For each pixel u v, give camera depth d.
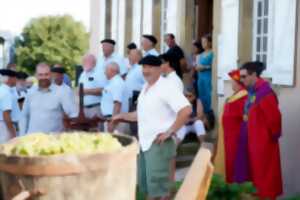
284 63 7.32
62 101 6.48
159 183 5.35
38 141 2.46
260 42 8.09
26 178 2.16
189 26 10.80
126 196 2.35
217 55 9.23
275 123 6.02
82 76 8.64
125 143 2.62
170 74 6.47
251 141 6.07
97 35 16.19
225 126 6.52
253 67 6.15
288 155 7.17
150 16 12.20
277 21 7.55
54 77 7.68
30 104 6.54
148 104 5.30
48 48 40.44
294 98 7.09
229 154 6.46
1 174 2.24
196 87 10.02
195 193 2.46
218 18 9.23
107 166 2.22
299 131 6.96
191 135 9.04
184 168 8.54
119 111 7.48
